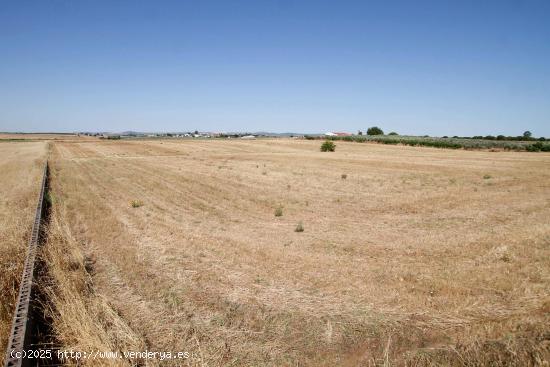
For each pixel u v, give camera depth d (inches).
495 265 288.5
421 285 252.7
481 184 788.0
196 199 615.2
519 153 1946.4
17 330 167.2
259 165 1250.6
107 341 175.0
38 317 197.8
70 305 202.5
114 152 1979.6
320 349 181.5
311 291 243.8
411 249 336.5
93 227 407.5
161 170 1080.2
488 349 172.4
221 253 319.9
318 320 206.5
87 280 253.6
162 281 257.6
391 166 1208.8
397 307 220.4
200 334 191.8
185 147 2469.2
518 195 645.9
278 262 299.0
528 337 179.8
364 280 262.2
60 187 721.6
